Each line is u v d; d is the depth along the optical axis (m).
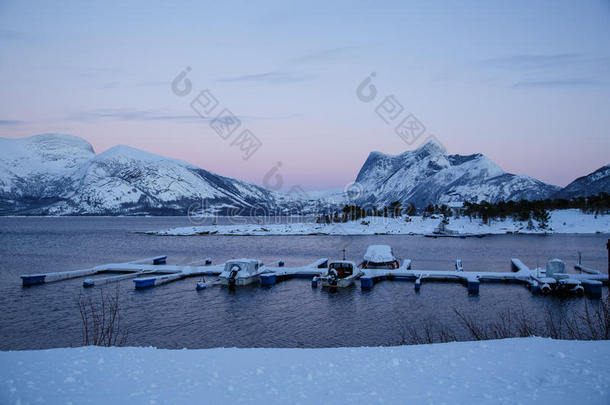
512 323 33.19
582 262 71.62
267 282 51.06
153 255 90.88
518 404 8.67
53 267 69.81
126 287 49.50
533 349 12.86
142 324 34.19
